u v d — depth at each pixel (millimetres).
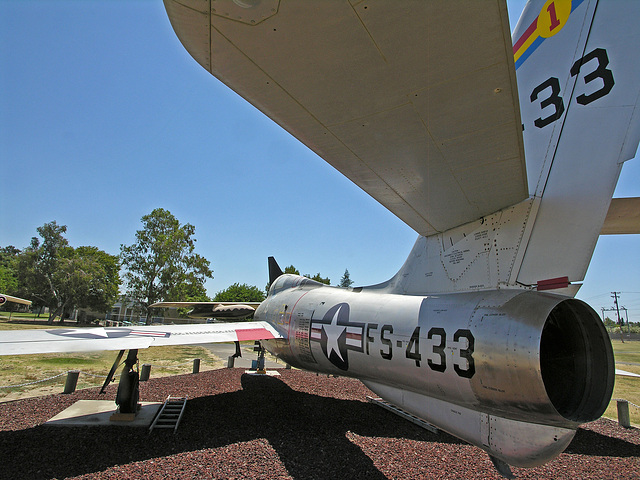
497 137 1987
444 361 3006
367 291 5156
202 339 5793
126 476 3605
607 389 2350
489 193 2732
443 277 3711
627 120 2348
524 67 3100
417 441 5031
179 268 30250
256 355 15766
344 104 1811
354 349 4352
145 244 30219
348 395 7848
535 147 2904
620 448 5066
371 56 1492
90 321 37938
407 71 1566
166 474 3693
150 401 6469
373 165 2383
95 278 32938
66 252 33781
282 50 1483
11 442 4301
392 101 1760
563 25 2822
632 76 2361
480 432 2945
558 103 2773
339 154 2277
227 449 4426
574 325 2559
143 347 4820
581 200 2525
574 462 4496
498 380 2547
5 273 41031
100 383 7969
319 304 5684
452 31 1347
